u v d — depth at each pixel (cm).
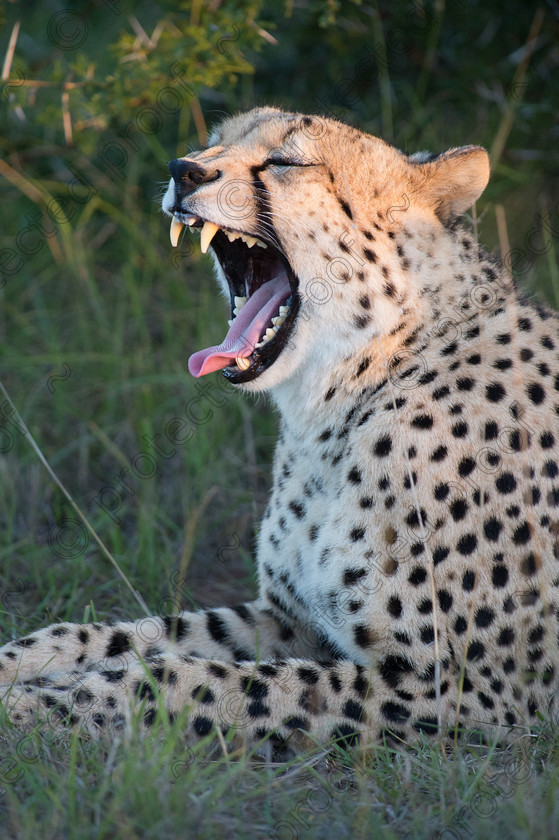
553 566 948
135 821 687
